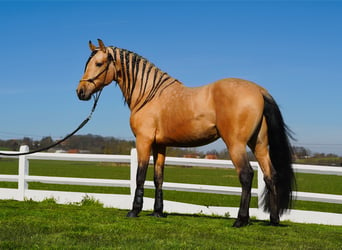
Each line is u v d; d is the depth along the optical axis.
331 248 4.61
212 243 4.58
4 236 4.62
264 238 5.04
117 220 5.94
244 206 5.57
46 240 4.51
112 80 6.63
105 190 15.90
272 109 5.58
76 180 9.49
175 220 6.17
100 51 6.53
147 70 6.43
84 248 4.20
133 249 4.18
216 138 5.89
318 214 7.62
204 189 8.53
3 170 26.83
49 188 15.41
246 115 5.33
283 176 5.69
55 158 9.70
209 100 5.67
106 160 9.30
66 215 6.34
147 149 6.23
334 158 21.83
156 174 6.61
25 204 8.30
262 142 5.75
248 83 5.57
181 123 5.88
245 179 5.40
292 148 5.73
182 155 29.42
